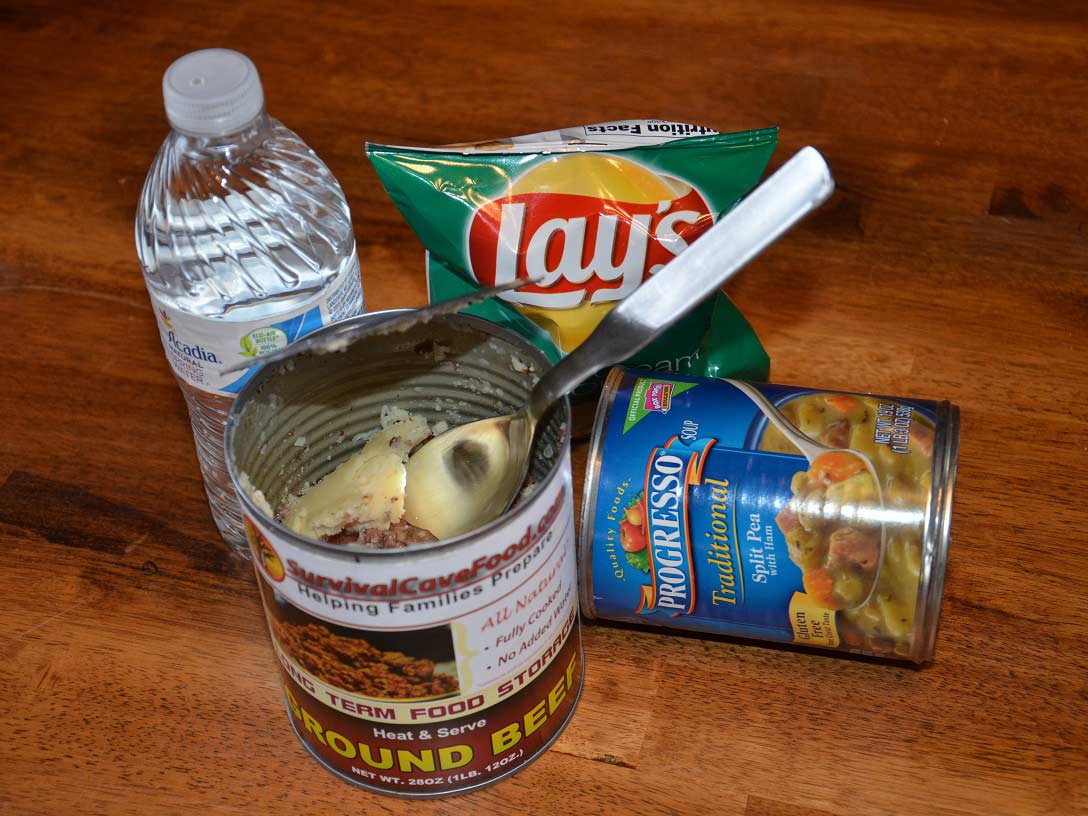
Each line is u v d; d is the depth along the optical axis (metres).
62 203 1.08
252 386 0.69
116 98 1.16
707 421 0.75
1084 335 0.95
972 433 0.89
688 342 0.90
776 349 0.95
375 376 0.78
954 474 0.72
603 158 0.85
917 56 1.16
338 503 0.77
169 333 0.76
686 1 1.23
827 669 0.78
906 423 0.74
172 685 0.79
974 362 0.94
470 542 0.60
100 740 0.75
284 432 0.76
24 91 1.17
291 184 0.86
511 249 0.86
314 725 0.71
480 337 0.74
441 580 0.61
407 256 1.02
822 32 1.19
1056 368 0.93
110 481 0.90
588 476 0.74
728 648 0.80
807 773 0.73
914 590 0.71
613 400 0.77
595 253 0.86
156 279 0.80
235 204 0.83
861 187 1.05
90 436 0.93
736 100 1.13
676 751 0.74
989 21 1.19
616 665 0.79
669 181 0.85
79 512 0.89
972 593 0.81
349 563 0.59
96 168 1.10
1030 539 0.83
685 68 1.16
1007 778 0.72
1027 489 0.86
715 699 0.77
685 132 0.90
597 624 0.82
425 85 1.15
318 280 0.81
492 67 1.17
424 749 0.69
